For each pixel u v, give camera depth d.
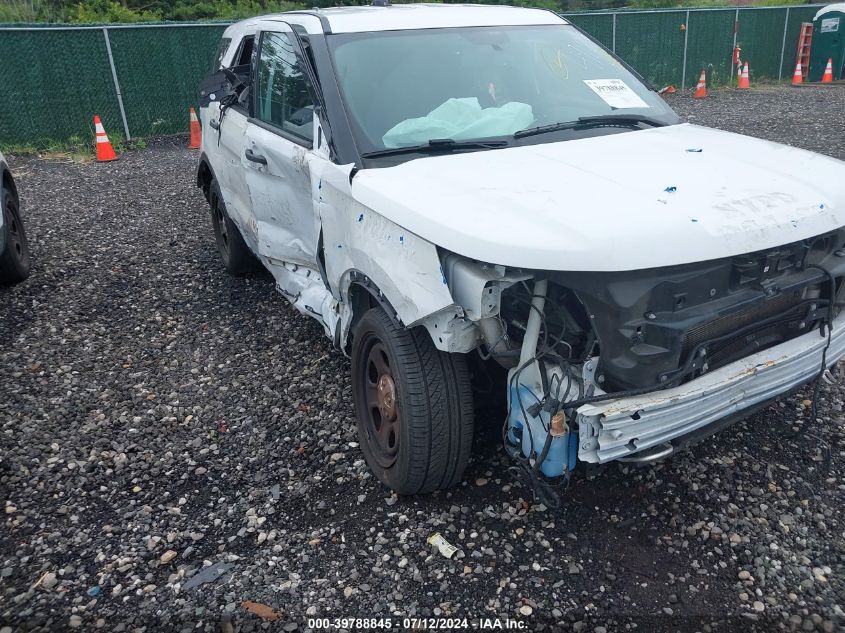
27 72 12.30
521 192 2.79
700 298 2.59
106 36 12.74
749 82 19.22
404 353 2.97
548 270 2.45
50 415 4.18
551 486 2.74
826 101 15.01
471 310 2.60
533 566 2.89
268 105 4.49
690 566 2.85
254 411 4.15
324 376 4.48
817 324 3.06
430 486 3.17
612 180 2.90
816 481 3.27
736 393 2.72
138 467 3.69
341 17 4.07
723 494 3.22
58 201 9.12
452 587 2.82
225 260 6.27
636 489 3.27
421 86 3.74
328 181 3.41
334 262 3.51
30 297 5.94
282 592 2.84
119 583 2.93
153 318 5.48
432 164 3.25
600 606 2.69
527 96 3.88
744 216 2.65
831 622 2.56
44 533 3.23
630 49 17.44
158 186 9.80
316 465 3.63
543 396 2.65
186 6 21.16
